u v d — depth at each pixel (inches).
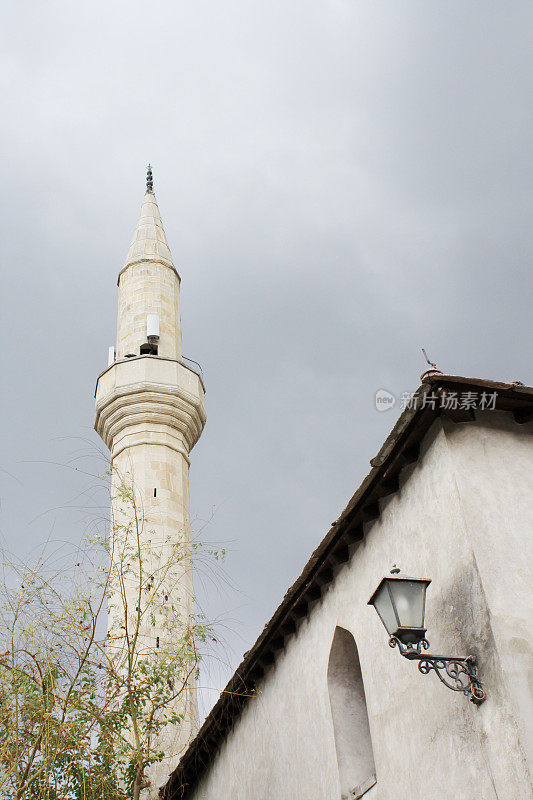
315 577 463.8
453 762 327.9
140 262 1117.7
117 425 942.4
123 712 445.1
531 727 294.4
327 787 437.1
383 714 388.2
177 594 768.9
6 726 389.4
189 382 985.5
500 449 368.8
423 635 315.0
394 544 398.6
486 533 340.8
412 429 376.2
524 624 318.3
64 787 418.9
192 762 624.1
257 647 521.7
